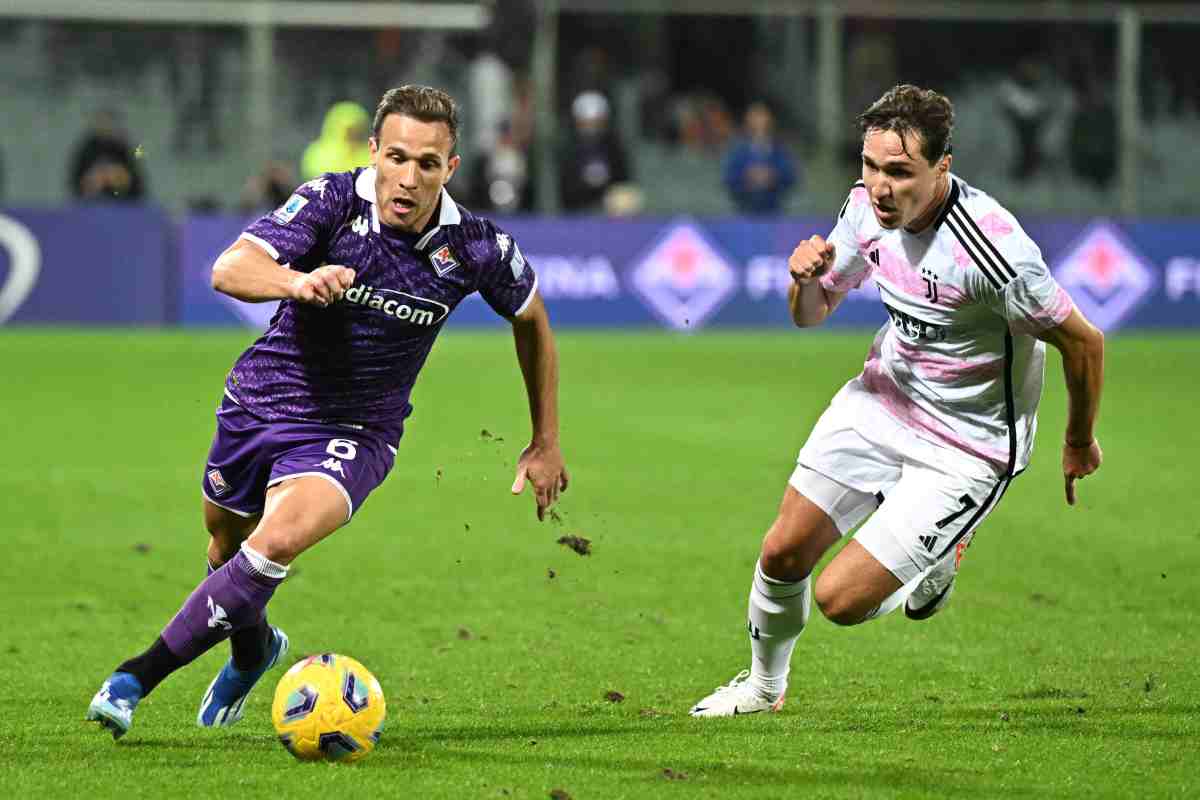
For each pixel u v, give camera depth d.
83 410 47.97
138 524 32.56
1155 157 81.62
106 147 73.31
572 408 49.56
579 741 17.78
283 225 16.92
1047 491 37.19
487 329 73.44
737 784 15.95
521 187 74.50
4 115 82.19
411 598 26.58
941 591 19.58
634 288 72.44
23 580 27.52
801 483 19.22
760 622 19.27
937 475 18.77
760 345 68.00
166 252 69.62
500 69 77.19
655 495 36.16
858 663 22.33
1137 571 28.89
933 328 18.42
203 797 15.48
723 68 84.12
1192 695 20.28
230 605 16.72
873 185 17.42
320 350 17.58
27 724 18.47
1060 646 23.36
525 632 24.23
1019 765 16.67
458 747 17.45
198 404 49.53
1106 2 85.69
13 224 68.31
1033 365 18.67
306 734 16.61
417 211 17.05
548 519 33.47
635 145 84.00
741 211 76.19
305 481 17.20
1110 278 73.69
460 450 42.03
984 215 17.69
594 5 76.44
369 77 81.44
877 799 15.46
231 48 82.62
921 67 83.12
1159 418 48.66
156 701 19.83
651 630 24.42
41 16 75.81
